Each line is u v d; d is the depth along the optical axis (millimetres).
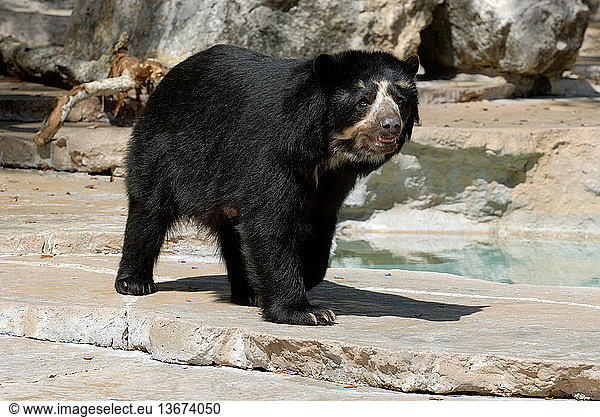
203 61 9258
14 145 19844
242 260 9500
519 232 19297
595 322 8875
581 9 25766
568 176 19078
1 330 9203
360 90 8391
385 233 19250
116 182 18281
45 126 19734
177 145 9258
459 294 10508
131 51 24203
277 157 8391
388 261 16375
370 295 10320
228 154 8727
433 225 19375
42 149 19688
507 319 8984
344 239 18672
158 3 24250
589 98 26297
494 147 18828
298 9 24047
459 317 9086
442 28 26172
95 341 8898
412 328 8477
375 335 8102
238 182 8617
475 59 25906
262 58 8953
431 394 7438
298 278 8664
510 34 25156
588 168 18938
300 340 7867
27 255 12242
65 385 7590
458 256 16922
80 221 13617
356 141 8492
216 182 8898
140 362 8391
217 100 8898
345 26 24344
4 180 18031
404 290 10680
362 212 19516
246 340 8141
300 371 7926
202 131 9000
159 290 10227
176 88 9383
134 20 24516
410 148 18875
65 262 11719
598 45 35312
